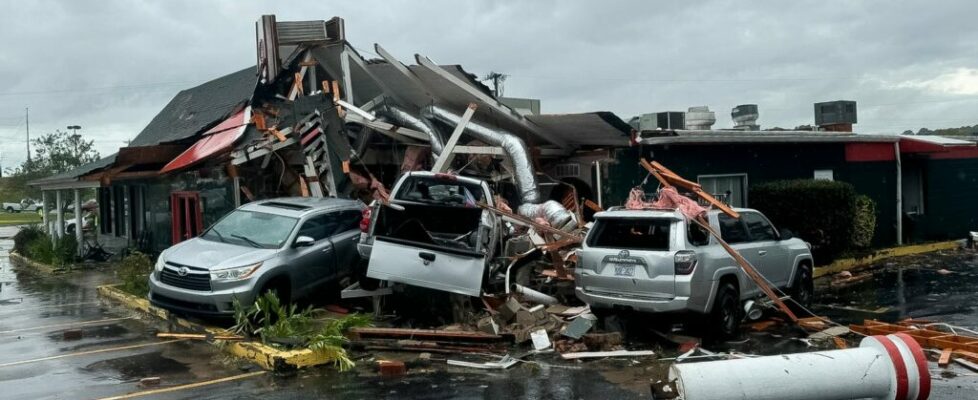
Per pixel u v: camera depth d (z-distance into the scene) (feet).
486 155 49.65
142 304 42.70
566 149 53.88
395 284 35.88
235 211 41.52
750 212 37.04
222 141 53.16
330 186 46.91
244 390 26.16
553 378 26.99
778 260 37.24
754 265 35.09
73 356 31.94
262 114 53.67
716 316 32.24
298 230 38.27
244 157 50.98
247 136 52.70
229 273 34.78
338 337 29.81
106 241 81.20
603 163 51.55
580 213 48.32
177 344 33.91
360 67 51.16
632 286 31.42
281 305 36.68
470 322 34.22
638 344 31.83
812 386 19.54
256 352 30.04
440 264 33.88
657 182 51.52
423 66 45.39
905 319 36.76
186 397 25.44
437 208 38.73
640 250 31.48
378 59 48.62
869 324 33.83
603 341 30.94
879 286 47.67
